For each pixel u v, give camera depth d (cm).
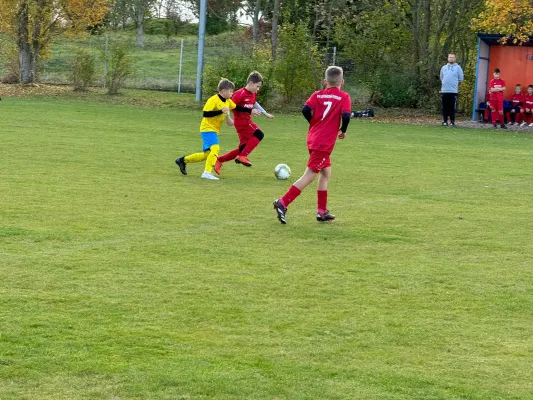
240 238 801
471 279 673
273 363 471
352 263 716
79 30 3216
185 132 1930
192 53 4691
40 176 1139
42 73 3556
